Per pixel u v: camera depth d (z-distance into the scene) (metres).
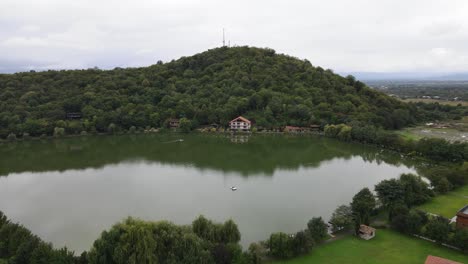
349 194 96.88
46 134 184.00
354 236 68.31
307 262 58.81
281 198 93.62
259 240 69.50
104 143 170.12
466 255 60.88
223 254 55.53
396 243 65.25
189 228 60.81
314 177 113.25
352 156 143.50
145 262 52.62
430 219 71.31
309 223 67.06
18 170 122.69
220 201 91.44
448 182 94.56
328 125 186.50
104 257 53.25
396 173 118.25
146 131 198.62
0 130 175.00
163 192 98.69
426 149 136.00
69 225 77.81
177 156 142.12
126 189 101.56
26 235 58.72
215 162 132.25
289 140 175.50
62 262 52.81
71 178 113.06
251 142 170.38
